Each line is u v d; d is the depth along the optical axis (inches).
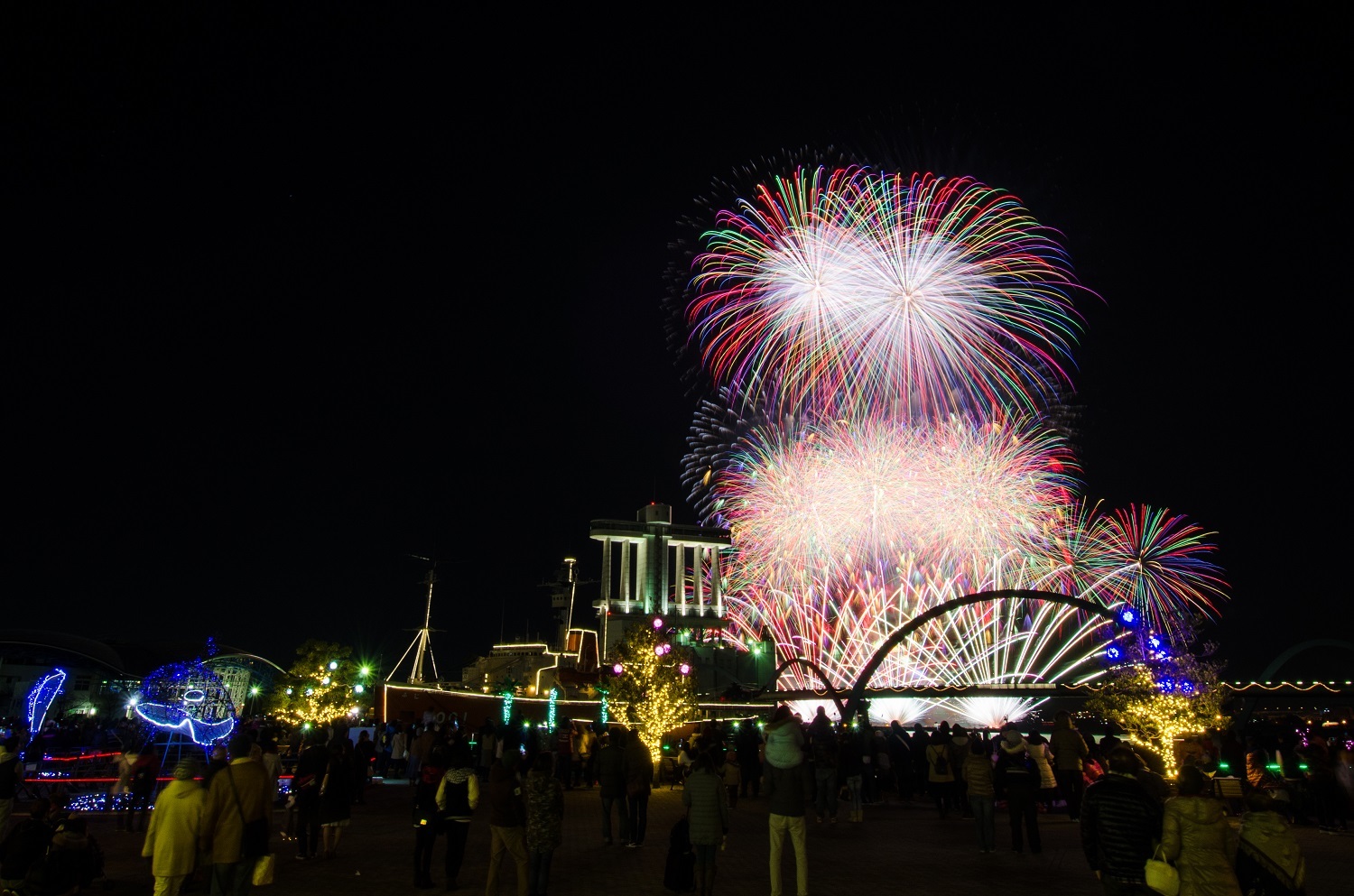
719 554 3799.2
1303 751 883.4
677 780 1279.5
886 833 745.0
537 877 478.0
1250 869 338.0
